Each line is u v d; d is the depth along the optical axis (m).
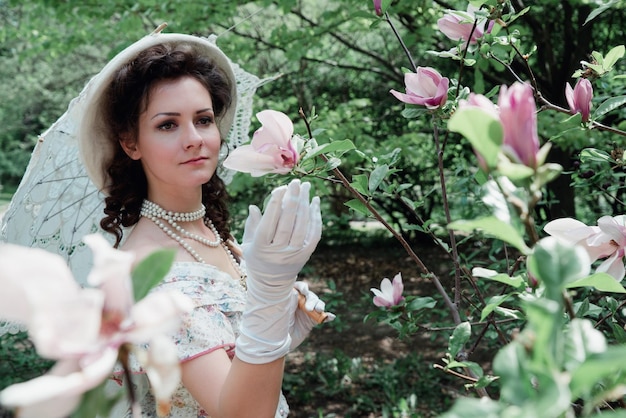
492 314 1.80
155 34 1.72
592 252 1.14
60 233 1.96
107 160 1.79
